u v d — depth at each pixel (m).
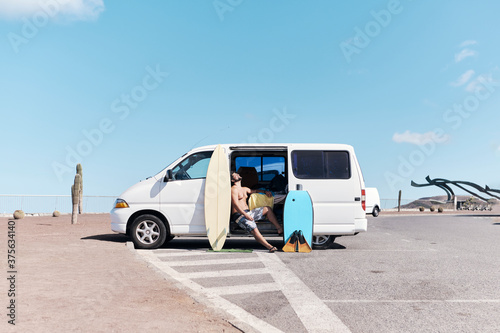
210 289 6.01
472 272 7.45
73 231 13.73
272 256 9.27
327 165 10.24
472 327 4.34
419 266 8.04
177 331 3.87
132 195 10.40
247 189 10.18
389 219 27.69
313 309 5.00
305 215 9.94
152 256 9.19
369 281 6.62
